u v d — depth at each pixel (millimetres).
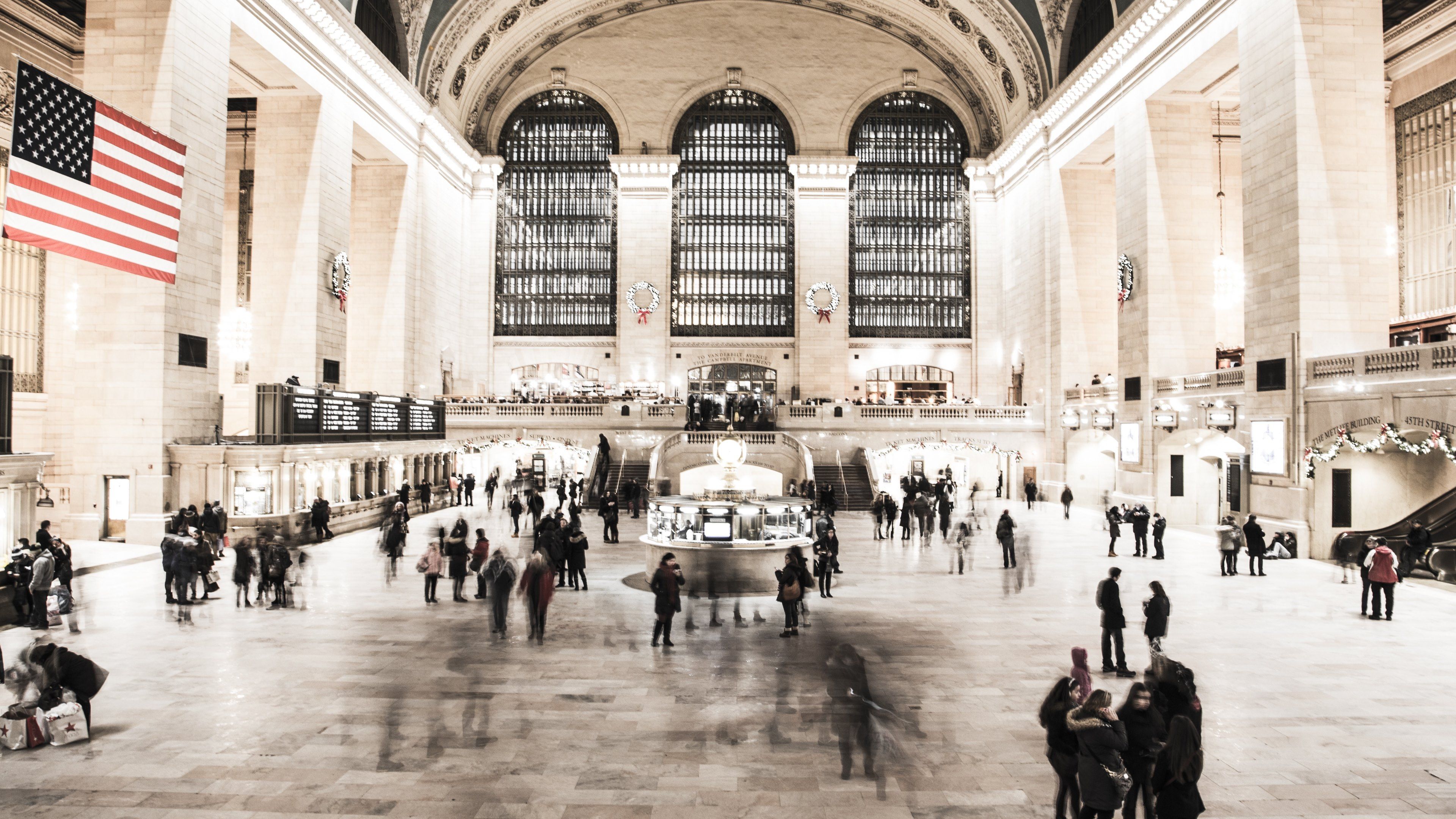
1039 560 19609
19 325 23641
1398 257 27953
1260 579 17062
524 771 7219
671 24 45312
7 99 23219
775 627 12594
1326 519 20094
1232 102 28719
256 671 10055
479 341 44406
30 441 23844
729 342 45750
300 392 21578
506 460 38062
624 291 44938
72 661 7852
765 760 7516
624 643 11523
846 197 45406
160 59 19797
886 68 45562
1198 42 25375
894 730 8266
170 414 19656
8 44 23375
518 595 14844
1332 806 6703
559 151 45969
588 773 7203
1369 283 20953
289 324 27391
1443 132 26047
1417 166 27094
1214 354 28344
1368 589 13391
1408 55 26797
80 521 19234
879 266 46594
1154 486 27875
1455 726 8492
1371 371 18453
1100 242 35969
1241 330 35344
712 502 15891
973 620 13188
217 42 21547
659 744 7859
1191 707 6535
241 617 12969
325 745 7746
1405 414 17469
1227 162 35500
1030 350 39312
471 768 7277
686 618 13133
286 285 27484
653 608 13820
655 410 35906
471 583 16000
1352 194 21000
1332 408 19594
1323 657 11016
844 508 31578
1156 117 28516
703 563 15266
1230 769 7406
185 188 20266
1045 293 37250
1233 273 29000
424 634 11953
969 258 46094
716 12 45375
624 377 44844
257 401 20812
